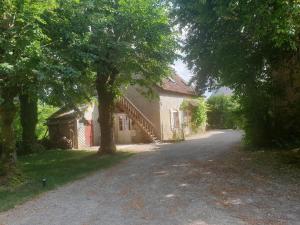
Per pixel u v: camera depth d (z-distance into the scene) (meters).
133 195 11.26
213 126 47.22
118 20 19.92
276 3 11.56
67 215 9.40
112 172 16.22
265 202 9.62
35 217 9.39
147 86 24.47
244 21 12.98
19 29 12.45
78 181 14.46
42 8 12.82
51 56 14.27
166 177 13.91
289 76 18.45
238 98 20.64
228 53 15.26
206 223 8.10
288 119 19.11
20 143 29.05
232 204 9.57
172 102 36.09
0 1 12.08
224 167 15.20
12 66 12.01
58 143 31.38
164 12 20.19
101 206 10.13
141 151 24.75
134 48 20.55
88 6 16.50
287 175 12.77
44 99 13.91
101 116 23.97
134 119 32.84
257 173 13.46
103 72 20.12
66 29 15.45
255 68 16.81
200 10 14.16
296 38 13.53
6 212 10.15
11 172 14.60
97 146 32.66
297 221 8.02
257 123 19.72
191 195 10.77
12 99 14.91
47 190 12.86
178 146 26.41
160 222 8.34
